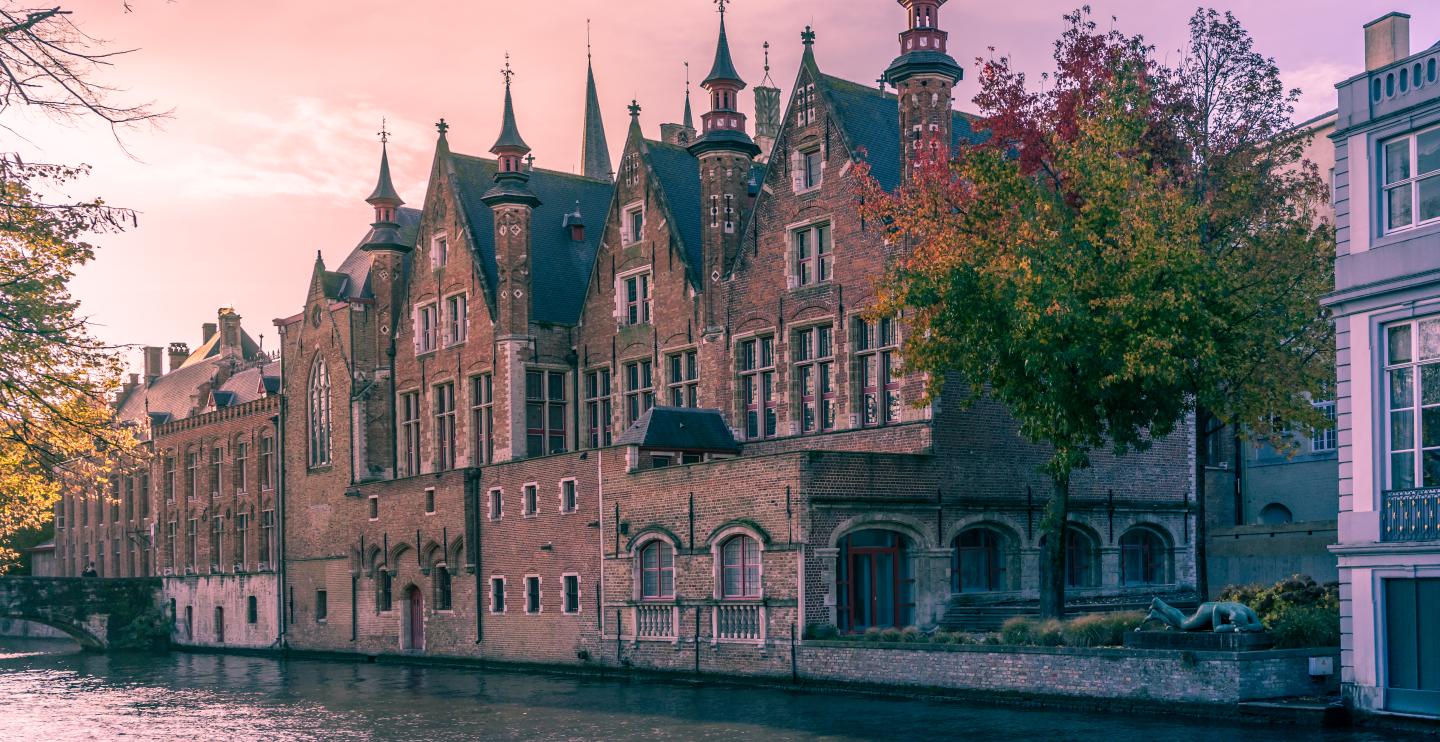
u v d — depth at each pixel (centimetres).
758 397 4447
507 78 5322
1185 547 4447
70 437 2408
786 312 4347
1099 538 4225
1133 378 3052
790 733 2742
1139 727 2580
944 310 3122
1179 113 3491
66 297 2389
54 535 10225
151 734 3181
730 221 4625
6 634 9938
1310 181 3641
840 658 3497
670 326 4819
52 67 1484
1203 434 3547
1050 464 3244
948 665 3209
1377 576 2472
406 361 5872
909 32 3978
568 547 4566
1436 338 2406
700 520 3972
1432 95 2422
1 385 2119
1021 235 3070
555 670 4606
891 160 4228
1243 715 2597
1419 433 2428
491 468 5019
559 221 5672
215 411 7431
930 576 3838
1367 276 2519
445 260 5669
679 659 4034
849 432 4128
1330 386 3647
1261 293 3450
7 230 1830
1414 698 2409
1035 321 2973
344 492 6047
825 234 4272
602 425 5197
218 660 6266
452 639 5178
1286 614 2825
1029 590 4056
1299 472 4828
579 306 5428
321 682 4625
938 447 3900
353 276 6488
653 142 5150
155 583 7775
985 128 3462
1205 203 3353
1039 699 2994
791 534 3647
